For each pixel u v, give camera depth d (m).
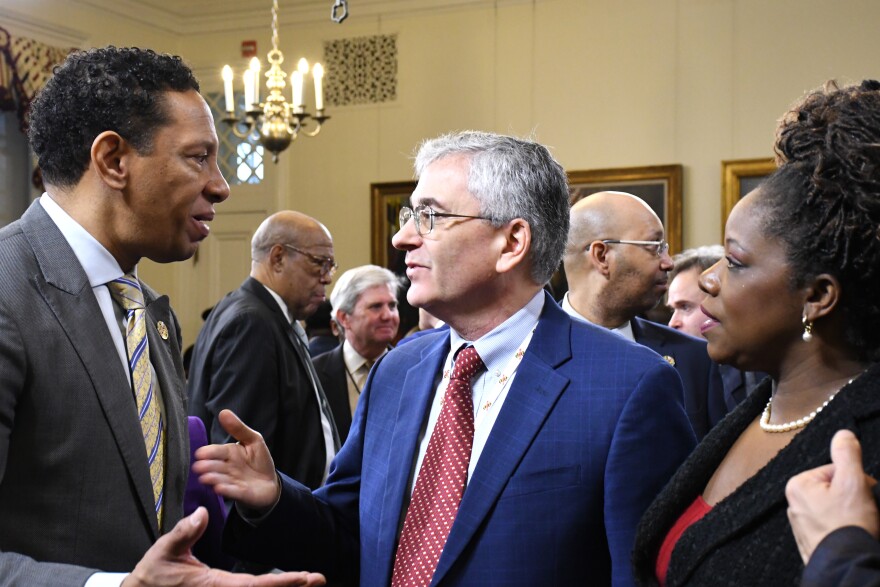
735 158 7.37
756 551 1.21
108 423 1.65
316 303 3.96
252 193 8.73
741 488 1.27
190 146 1.74
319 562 1.86
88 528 1.61
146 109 1.71
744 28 7.38
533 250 1.76
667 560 1.41
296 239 3.86
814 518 1.05
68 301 1.65
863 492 1.04
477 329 1.79
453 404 1.75
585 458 1.63
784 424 1.35
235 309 3.60
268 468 1.76
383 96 8.36
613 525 1.58
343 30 8.46
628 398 1.64
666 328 3.15
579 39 7.80
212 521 2.23
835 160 1.25
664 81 7.57
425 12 8.25
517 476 1.63
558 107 7.84
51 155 1.73
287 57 8.61
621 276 2.94
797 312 1.30
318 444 3.64
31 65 7.28
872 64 7.06
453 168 1.76
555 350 1.74
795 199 1.28
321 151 8.55
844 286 1.26
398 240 1.80
